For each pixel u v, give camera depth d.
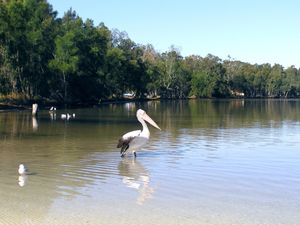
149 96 163.62
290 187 15.43
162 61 170.88
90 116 53.75
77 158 20.95
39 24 85.38
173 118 50.97
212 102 125.69
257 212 12.62
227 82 189.88
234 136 30.61
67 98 94.56
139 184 15.77
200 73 176.25
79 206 13.11
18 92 82.44
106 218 12.04
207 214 12.42
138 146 21.17
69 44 88.81
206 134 31.95
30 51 82.75
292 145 25.88
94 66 105.25
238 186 15.56
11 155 21.86
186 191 14.86
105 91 113.25
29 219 11.91
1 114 55.50
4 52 76.50
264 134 32.16
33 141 27.50
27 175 17.12
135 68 131.00
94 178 16.69
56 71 89.69
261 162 20.06
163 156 21.66
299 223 11.74
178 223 11.66
